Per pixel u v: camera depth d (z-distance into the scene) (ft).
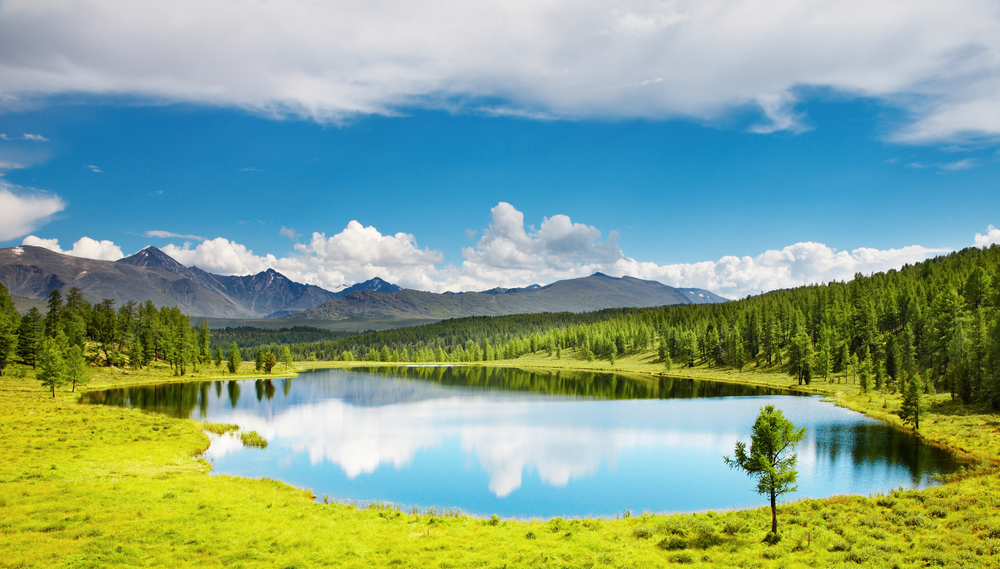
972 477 152.35
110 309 575.38
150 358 578.66
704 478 182.91
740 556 89.40
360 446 233.96
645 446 235.20
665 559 88.07
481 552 90.07
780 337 590.96
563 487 171.94
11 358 399.44
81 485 120.37
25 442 174.91
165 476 143.13
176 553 81.82
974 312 404.98
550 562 84.28
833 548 93.30
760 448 102.47
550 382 567.18
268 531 95.30
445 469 193.98
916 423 249.96
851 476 172.24
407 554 87.71
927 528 103.76
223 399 396.57
